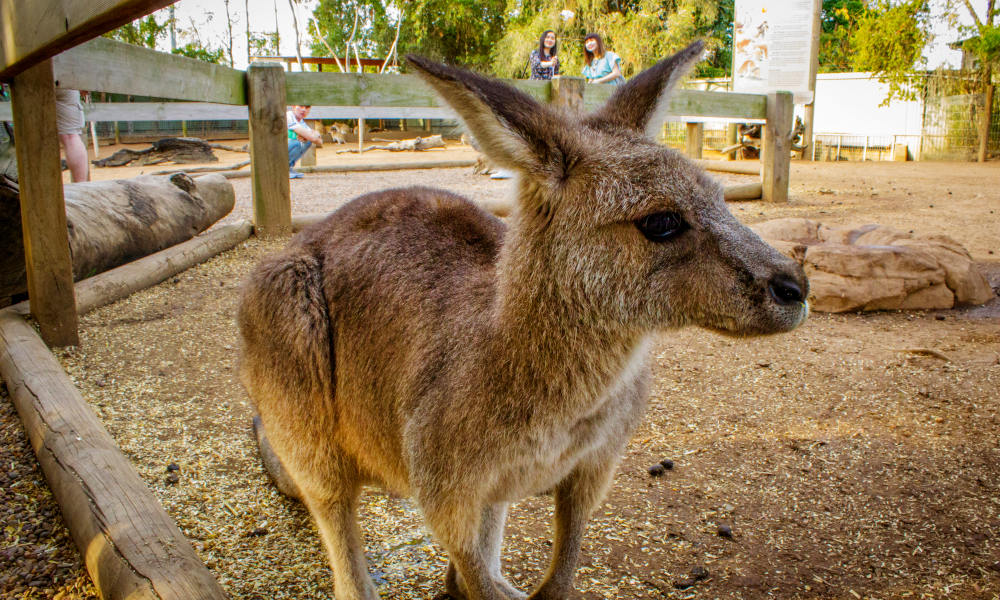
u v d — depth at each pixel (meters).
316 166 15.41
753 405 4.22
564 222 2.24
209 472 3.54
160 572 2.46
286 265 2.65
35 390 3.85
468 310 2.33
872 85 22.62
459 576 2.68
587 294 2.22
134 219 6.40
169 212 6.89
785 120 10.41
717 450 3.74
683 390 4.44
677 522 3.17
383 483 2.74
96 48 5.25
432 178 14.01
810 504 3.27
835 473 3.49
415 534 3.17
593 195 2.23
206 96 6.92
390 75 8.02
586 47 11.50
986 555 2.89
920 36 21.17
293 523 3.19
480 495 2.25
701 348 5.11
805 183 13.44
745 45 16.58
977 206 10.27
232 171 14.87
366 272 2.60
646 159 2.28
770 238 7.09
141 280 6.12
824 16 39.38
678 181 2.26
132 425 3.95
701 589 2.76
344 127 31.70
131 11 2.48
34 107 4.52
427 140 26.25
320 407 2.64
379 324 2.51
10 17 3.85
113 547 2.60
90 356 4.80
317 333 2.61
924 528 3.07
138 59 5.78
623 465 3.63
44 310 4.78
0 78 4.48
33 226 4.66
